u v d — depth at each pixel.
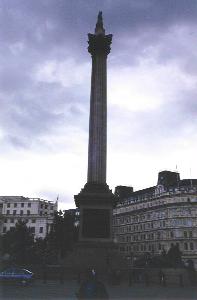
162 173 132.75
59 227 90.00
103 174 65.44
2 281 39.50
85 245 58.78
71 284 41.66
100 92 70.50
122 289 37.44
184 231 116.38
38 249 90.44
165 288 39.88
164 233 120.31
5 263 64.25
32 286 39.03
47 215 146.25
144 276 48.91
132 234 135.00
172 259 62.09
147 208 130.75
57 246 88.19
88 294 13.45
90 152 66.56
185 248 114.62
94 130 67.50
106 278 48.84
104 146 67.00
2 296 28.41
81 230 60.78
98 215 61.72
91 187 63.88
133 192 150.62
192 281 48.66
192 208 118.50
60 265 54.31
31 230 102.62
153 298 28.39
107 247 58.66
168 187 128.25
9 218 149.12
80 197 62.66
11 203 154.25
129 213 139.25
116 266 54.12
